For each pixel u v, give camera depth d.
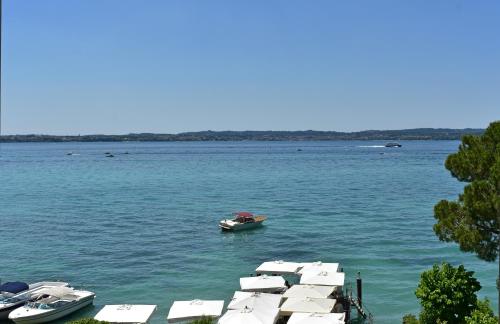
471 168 27.70
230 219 84.19
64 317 41.75
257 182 147.75
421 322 31.16
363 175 168.62
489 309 29.62
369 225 77.31
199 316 36.97
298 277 52.06
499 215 24.58
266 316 36.12
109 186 139.00
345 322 37.50
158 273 52.84
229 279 50.72
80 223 81.56
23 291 43.94
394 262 55.81
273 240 67.81
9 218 86.62
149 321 40.19
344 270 53.25
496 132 28.23
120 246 64.94
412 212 89.56
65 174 180.00
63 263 56.94
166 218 86.19
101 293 46.94
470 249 26.14
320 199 108.81
